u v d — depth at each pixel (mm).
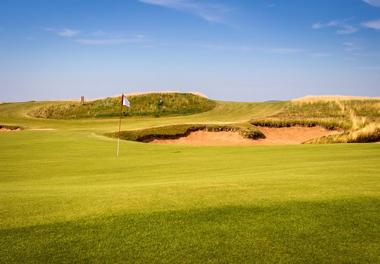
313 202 8141
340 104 71875
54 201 9039
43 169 19281
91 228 6852
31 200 9234
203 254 5809
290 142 54812
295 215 7402
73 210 8055
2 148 29797
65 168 19578
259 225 6926
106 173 17594
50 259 5695
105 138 38219
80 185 13516
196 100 104812
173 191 9797
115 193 9938
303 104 77375
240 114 83562
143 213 7594
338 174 12344
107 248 6039
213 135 53750
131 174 16984
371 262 5570
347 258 5688
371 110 65625
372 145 28047
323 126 59156
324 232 6602
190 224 6996
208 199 8602
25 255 5828
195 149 29219
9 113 97812
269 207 7875
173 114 92688
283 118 63844
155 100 103125
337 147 27094
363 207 7781
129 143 34156
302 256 5746
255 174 14016
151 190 10109
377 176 11641
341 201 8164
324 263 5547
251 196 8805
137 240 6316
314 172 13297
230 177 13352
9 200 9273
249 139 53250
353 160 18062
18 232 6723
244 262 5562
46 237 6484
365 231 6633
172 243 6195
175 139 51531
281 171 14477
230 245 6117
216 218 7293
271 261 5598
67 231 6734
